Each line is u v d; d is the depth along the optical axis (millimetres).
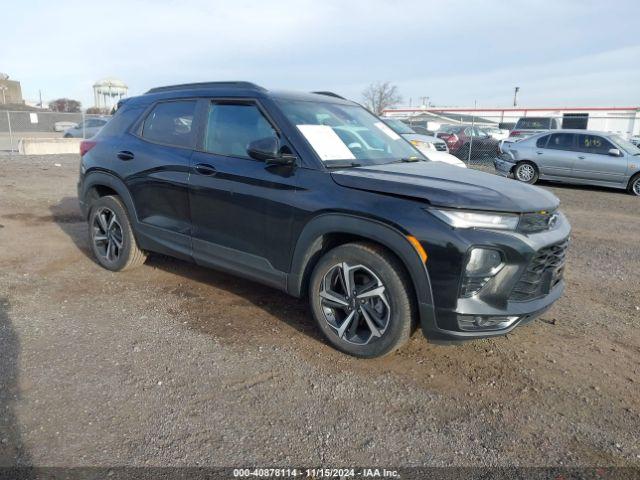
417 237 2885
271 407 2805
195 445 2482
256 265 3715
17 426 2564
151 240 4434
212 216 3896
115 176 4617
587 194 12062
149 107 4605
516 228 2934
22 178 11578
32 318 3799
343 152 3641
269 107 3719
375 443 2547
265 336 3625
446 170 3740
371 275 3152
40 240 6004
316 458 2430
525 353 3496
